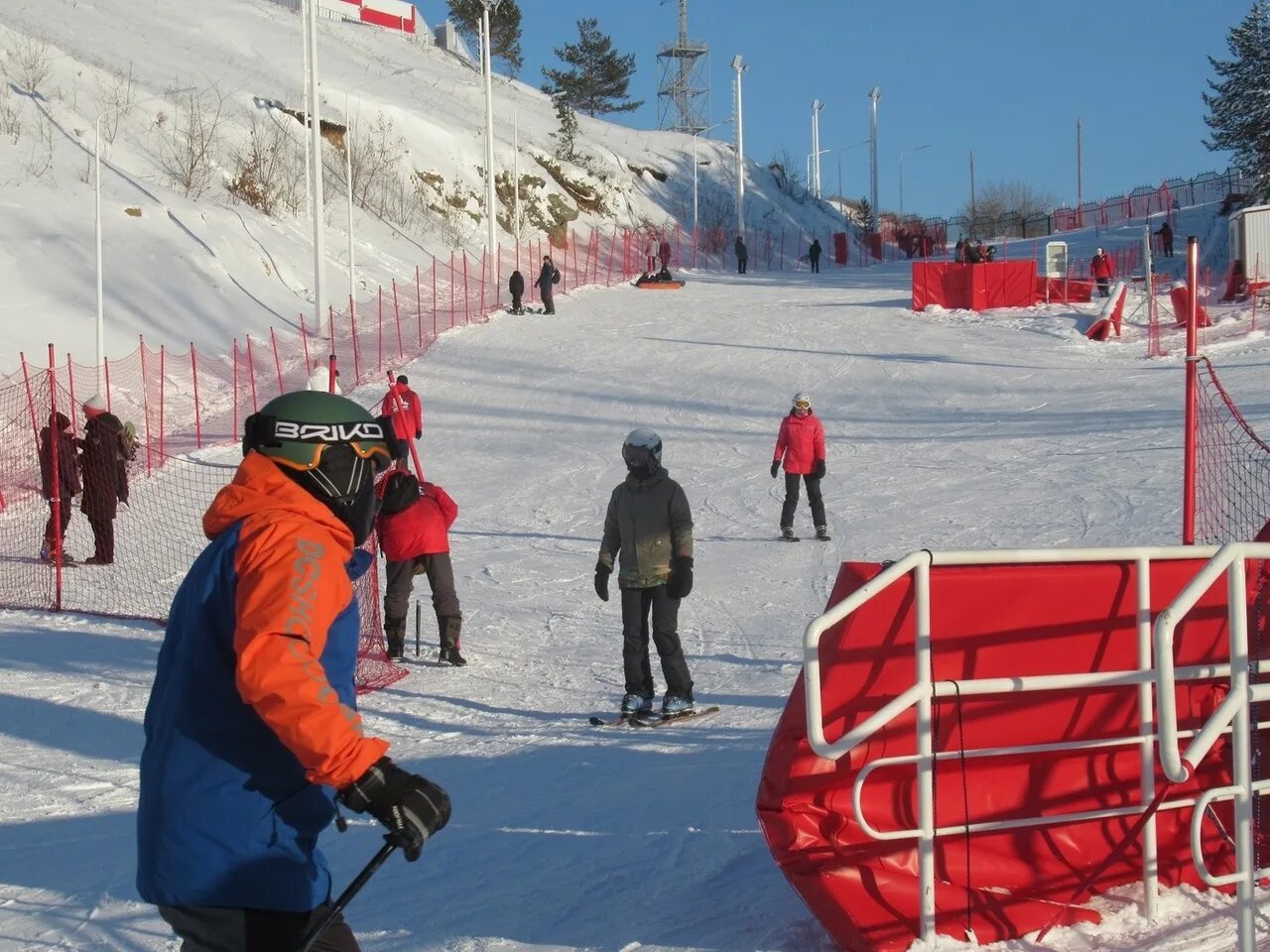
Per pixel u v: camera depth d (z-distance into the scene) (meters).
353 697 2.61
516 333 32.41
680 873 4.70
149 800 2.50
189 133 40.28
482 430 23.33
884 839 3.71
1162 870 4.20
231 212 37.53
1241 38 51.06
